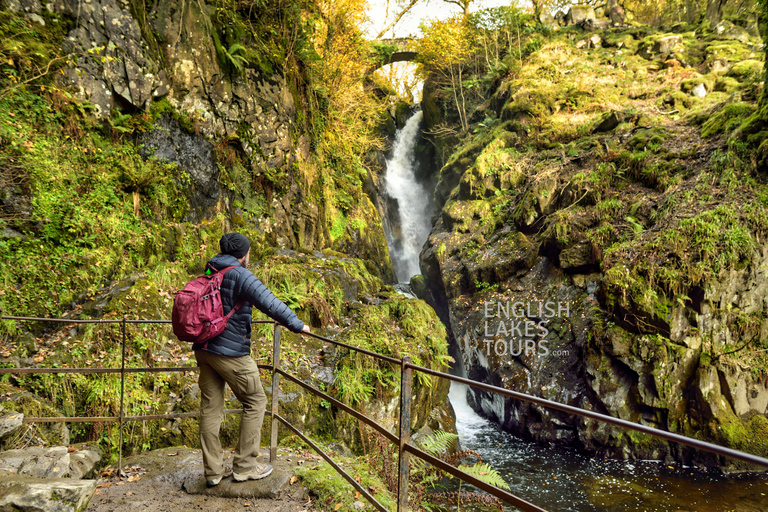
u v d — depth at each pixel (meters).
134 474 3.53
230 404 5.20
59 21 6.81
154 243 7.25
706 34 17.36
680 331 8.27
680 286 8.42
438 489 6.51
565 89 16.00
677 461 8.09
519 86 17.03
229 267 2.99
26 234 5.88
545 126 15.53
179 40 8.35
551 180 12.84
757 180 9.27
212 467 3.15
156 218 7.61
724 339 8.19
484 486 1.74
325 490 3.16
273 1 10.51
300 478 3.37
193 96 8.57
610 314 9.27
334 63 13.94
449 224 16.06
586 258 10.74
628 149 12.27
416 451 2.21
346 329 7.12
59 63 6.74
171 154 8.10
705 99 13.36
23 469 2.97
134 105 7.61
